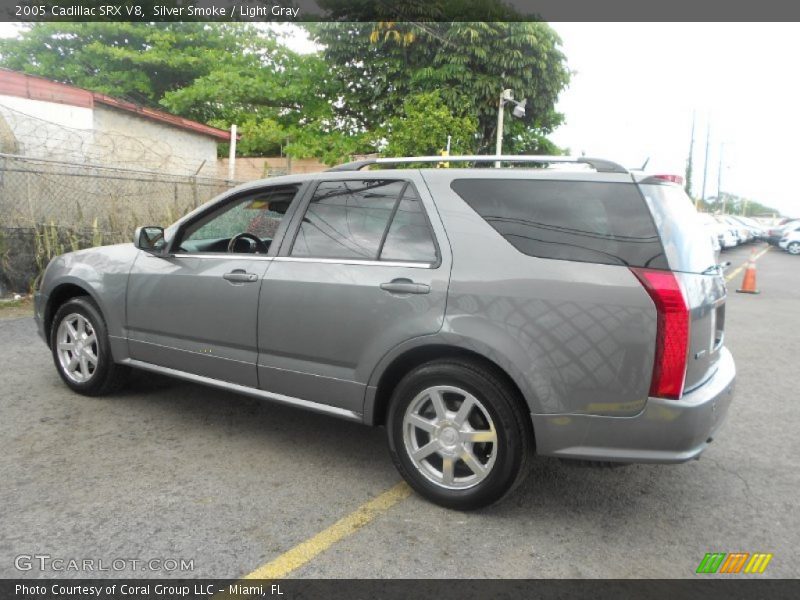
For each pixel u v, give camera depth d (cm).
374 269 348
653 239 292
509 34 2372
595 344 291
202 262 418
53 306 516
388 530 312
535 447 312
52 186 975
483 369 313
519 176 327
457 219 333
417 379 330
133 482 352
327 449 412
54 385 520
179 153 1652
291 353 375
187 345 424
